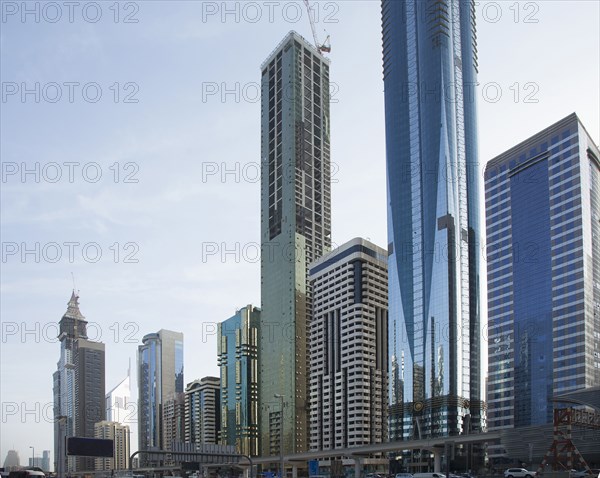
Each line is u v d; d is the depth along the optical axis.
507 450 163.38
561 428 108.81
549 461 109.19
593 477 88.69
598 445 140.50
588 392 161.62
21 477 102.38
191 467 133.00
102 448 97.75
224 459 136.75
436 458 196.38
